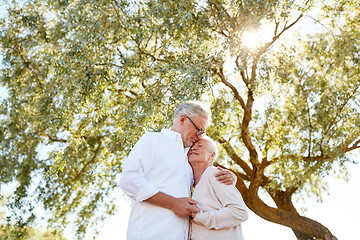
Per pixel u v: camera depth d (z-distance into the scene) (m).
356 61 10.37
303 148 10.70
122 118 8.75
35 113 10.87
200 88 7.88
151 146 2.27
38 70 11.09
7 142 11.48
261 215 11.76
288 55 10.48
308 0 10.36
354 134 10.41
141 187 2.12
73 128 10.62
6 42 11.42
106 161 10.02
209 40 9.10
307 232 11.77
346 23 11.13
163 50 9.23
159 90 8.26
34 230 11.98
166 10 8.79
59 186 12.05
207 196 2.36
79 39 8.67
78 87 8.72
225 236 2.28
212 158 2.55
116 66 9.18
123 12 8.95
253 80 10.26
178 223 2.17
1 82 11.40
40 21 11.55
